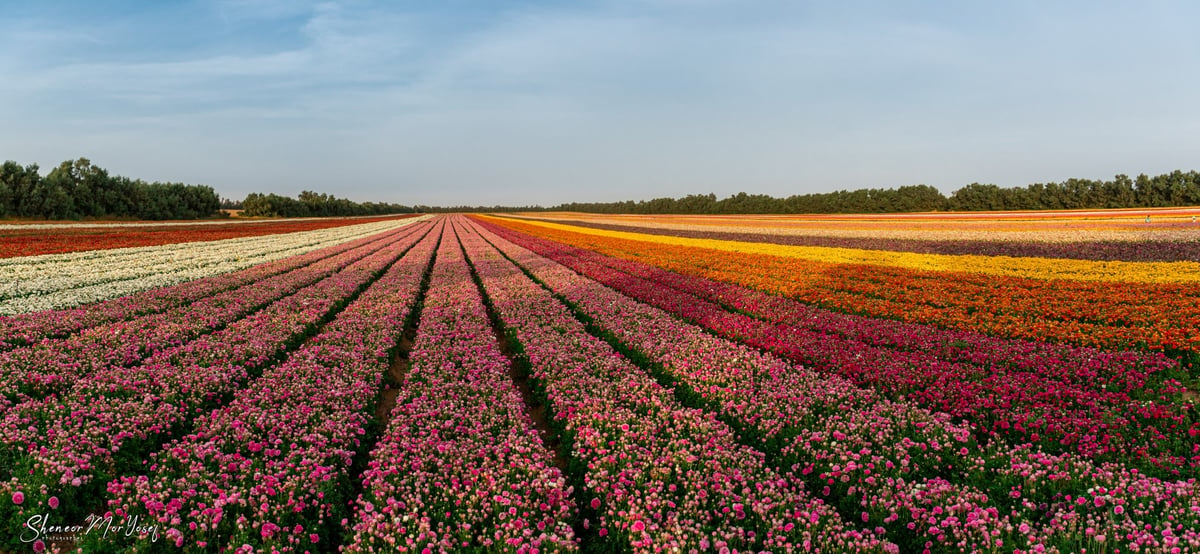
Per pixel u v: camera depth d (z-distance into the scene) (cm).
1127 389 1023
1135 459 760
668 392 1059
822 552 609
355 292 2283
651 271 2906
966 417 947
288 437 840
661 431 906
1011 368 1174
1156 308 1669
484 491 708
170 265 3009
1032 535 592
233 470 733
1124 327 1480
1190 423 858
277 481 689
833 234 5381
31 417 825
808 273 2678
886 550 591
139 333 1382
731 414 965
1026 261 2969
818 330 1595
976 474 752
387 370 1255
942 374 1086
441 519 669
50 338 1370
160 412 872
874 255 3519
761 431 909
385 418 1019
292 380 1088
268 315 1684
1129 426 861
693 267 3022
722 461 779
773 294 2225
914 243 4344
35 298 1908
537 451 830
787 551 596
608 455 812
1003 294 2031
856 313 1872
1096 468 727
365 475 758
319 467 723
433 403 1002
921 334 1451
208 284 2270
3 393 925
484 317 1730
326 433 855
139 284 2272
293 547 607
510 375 1265
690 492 705
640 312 1784
